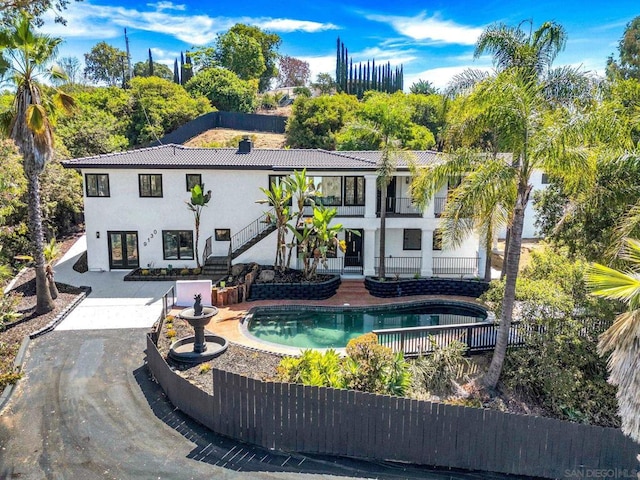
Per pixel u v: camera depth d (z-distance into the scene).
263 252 26.70
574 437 11.03
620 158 14.83
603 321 15.06
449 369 15.12
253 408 11.46
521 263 28.22
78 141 38.34
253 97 74.38
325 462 11.02
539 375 14.63
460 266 27.64
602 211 16.64
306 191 24.59
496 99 13.13
